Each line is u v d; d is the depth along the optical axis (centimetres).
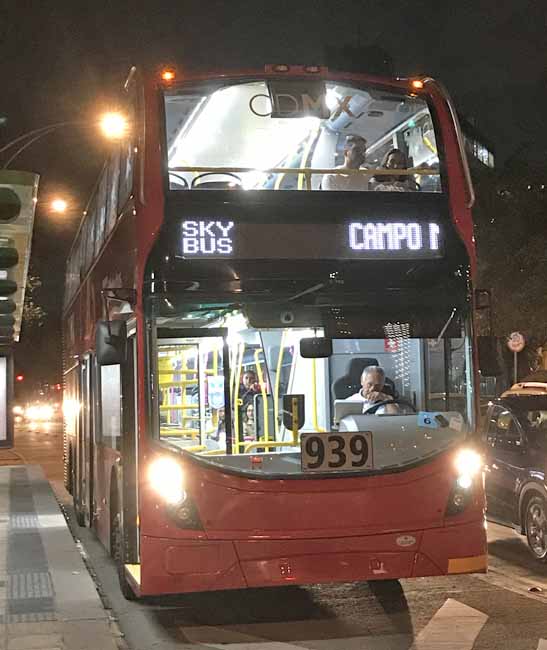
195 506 683
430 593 866
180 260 713
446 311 750
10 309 993
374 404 733
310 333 728
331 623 770
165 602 862
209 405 717
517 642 692
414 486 706
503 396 1155
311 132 855
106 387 980
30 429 6288
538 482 983
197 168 739
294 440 714
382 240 745
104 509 1006
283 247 729
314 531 690
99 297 1061
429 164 809
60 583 877
